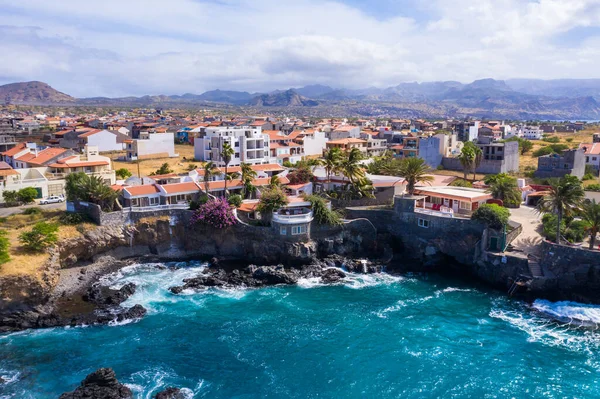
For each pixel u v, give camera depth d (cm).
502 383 5312
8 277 6525
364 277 8394
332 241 9012
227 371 5497
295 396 5066
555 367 5603
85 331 6356
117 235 8712
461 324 6644
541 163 13788
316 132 18938
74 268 8175
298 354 5872
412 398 5066
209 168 10575
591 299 7056
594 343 6103
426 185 11062
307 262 8738
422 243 9006
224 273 8338
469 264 8481
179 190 9781
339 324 6638
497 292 7744
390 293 7712
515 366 5625
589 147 15925
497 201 9806
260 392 5125
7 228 8325
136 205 9494
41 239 7456
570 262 7300
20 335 6219
